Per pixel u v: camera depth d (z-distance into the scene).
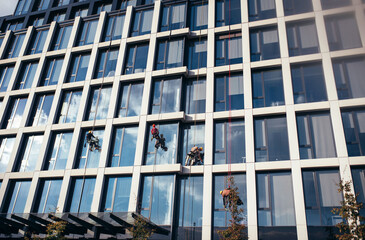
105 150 22.52
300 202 17.73
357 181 17.75
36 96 27.22
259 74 22.64
